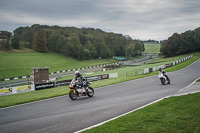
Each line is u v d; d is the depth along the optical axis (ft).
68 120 25.40
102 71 173.37
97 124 22.95
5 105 37.32
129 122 22.74
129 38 467.93
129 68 176.24
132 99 37.45
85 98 41.57
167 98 34.81
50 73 175.32
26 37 370.12
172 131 19.29
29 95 52.75
